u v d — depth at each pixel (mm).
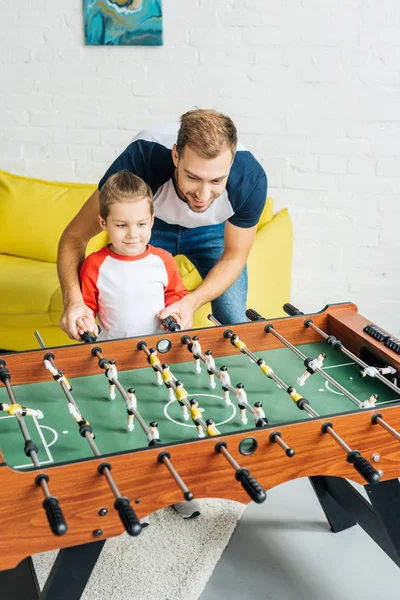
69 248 2473
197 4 3523
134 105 3746
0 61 3793
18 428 1734
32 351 1921
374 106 3518
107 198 2256
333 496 2215
